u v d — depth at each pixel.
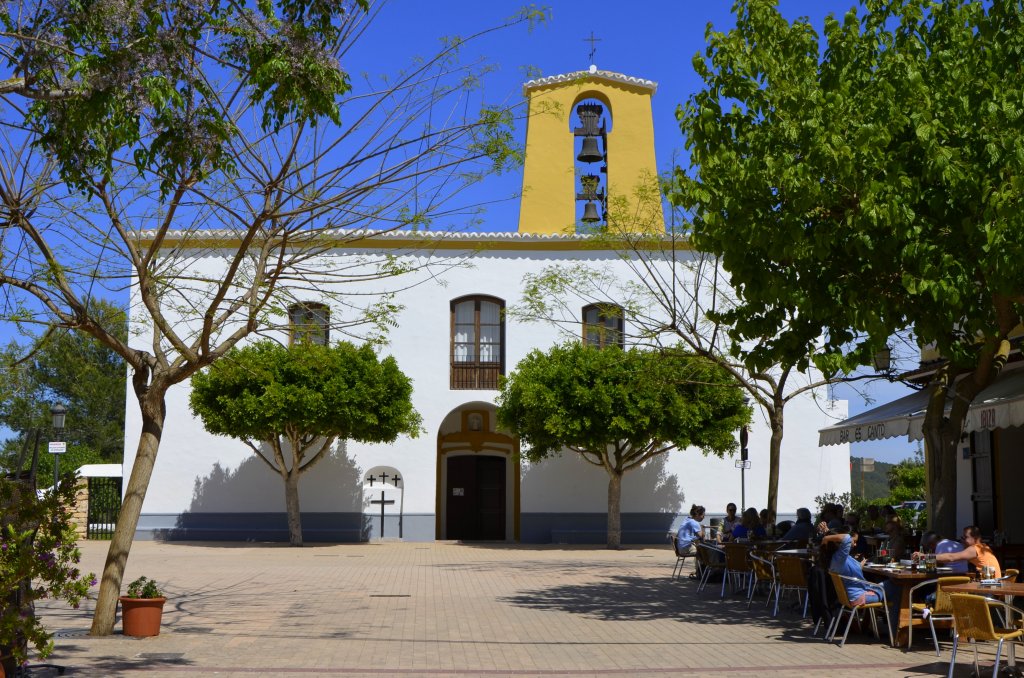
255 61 9.59
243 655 10.66
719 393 26.58
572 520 30.19
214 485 29.88
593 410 26.39
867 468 43.66
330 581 18.83
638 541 30.11
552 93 31.30
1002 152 10.48
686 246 27.22
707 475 30.50
